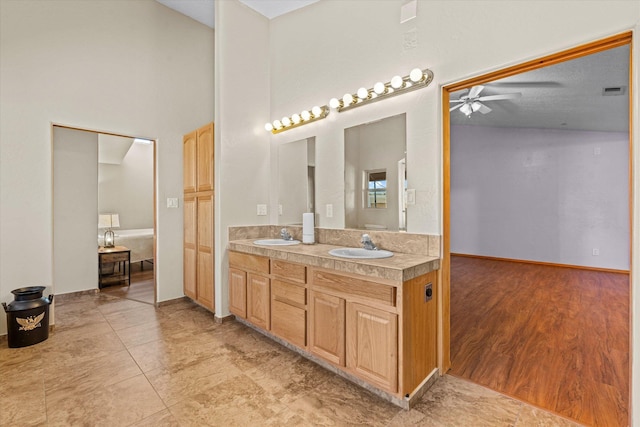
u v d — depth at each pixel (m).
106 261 4.51
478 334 2.71
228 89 3.11
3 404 1.78
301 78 3.06
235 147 3.17
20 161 2.74
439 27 2.07
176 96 3.77
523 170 5.97
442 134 2.08
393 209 2.34
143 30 3.51
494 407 1.76
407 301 1.74
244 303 2.85
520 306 3.42
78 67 3.05
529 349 2.43
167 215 3.70
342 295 1.99
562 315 3.14
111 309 3.50
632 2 1.42
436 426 1.62
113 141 6.09
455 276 4.88
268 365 2.24
